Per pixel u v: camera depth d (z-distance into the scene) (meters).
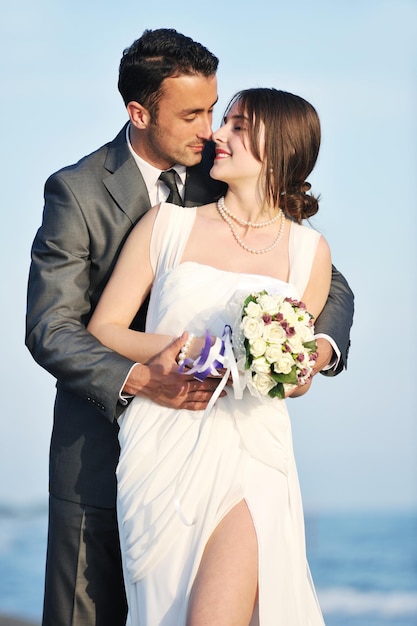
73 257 6.17
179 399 5.56
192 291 5.61
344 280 6.49
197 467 5.43
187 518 5.35
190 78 6.14
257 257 5.82
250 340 5.19
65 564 6.25
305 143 5.83
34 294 6.12
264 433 5.55
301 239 5.89
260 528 5.29
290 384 5.31
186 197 6.38
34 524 35.03
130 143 6.41
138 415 5.67
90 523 6.21
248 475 5.45
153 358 5.64
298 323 5.25
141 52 6.17
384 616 25.81
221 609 5.07
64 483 6.28
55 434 6.40
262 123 5.77
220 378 5.55
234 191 5.89
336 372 6.14
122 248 6.10
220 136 5.85
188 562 5.29
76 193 6.24
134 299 5.86
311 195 6.02
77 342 5.81
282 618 5.26
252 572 5.22
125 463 5.58
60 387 6.45
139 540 5.39
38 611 22.31
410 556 32.84
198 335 5.58
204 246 5.82
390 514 39.53
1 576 26.44
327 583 29.34
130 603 5.45
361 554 33.34
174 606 5.24
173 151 6.26
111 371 5.68
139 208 6.27
